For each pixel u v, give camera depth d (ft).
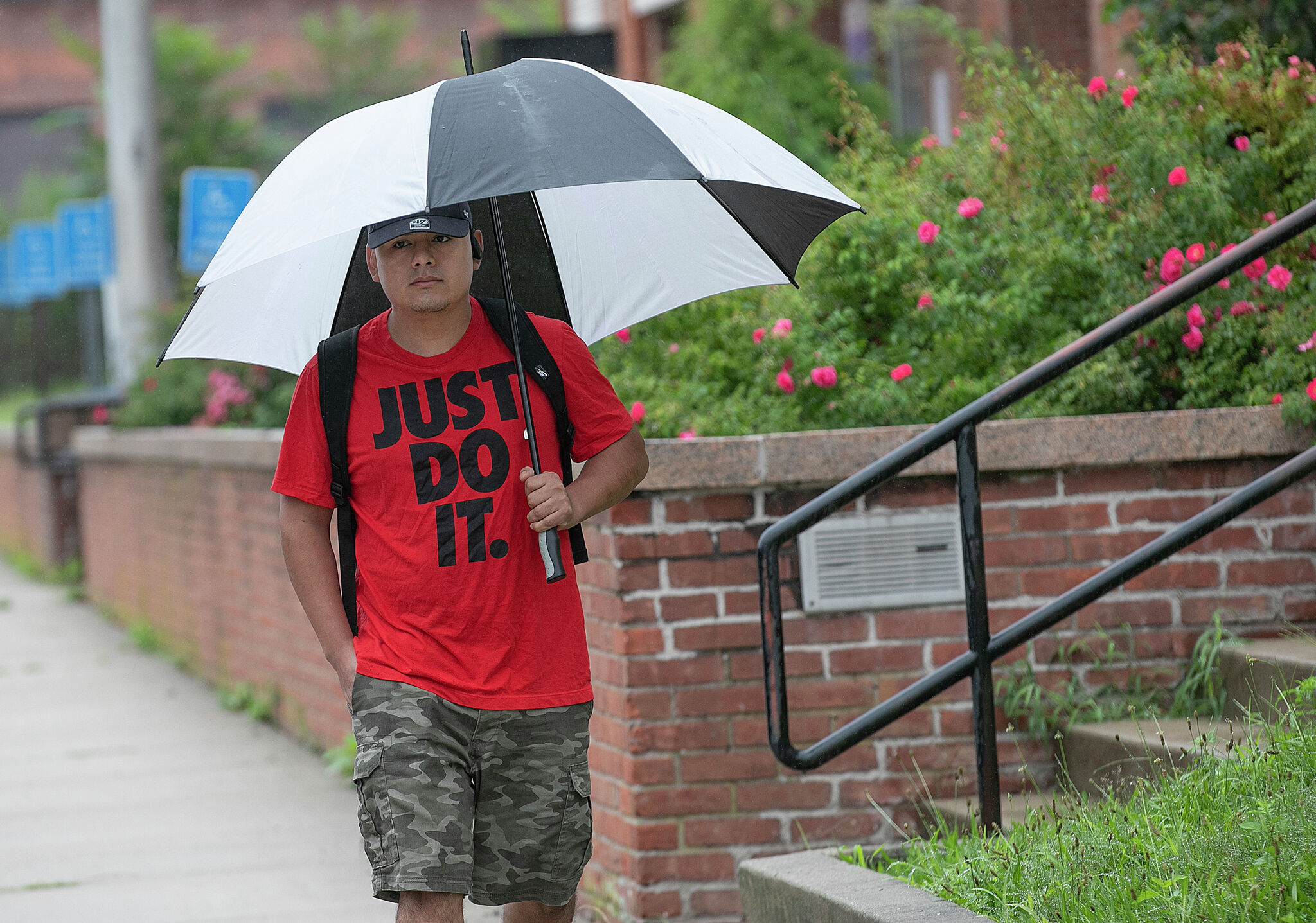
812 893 43.04
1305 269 61.00
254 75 452.35
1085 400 59.67
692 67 123.24
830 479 55.36
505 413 36.76
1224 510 48.88
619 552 55.01
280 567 95.71
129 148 156.46
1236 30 76.28
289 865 66.49
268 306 40.65
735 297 69.26
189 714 103.30
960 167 68.85
